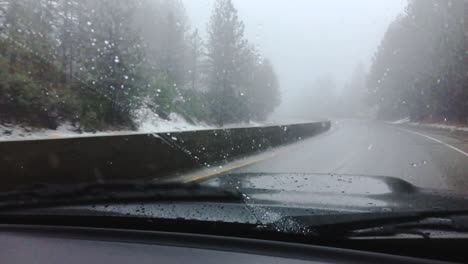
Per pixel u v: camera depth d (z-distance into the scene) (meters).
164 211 2.62
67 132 15.80
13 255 2.21
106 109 19.14
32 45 17.11
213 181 4.04
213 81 34.62
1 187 5.67
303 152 14.09
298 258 2.11
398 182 4.00
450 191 3.51
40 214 2.73
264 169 9.79
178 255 2.16
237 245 2.28
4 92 14.00
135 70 19.66
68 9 18.42
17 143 5.97
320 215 2.36
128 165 8.15
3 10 16.42
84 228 2.64
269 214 2.43
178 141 9.85
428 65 37.50
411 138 20.77
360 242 2.15
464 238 2.05
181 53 32.84
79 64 18.88
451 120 37.06
